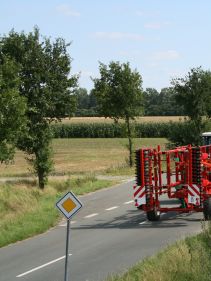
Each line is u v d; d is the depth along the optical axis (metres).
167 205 27.64
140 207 23.05
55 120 36.69
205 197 22.38
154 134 109.75
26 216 25.27
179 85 51.19
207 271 13.16
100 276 14.59
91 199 32.56
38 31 35.62
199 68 50.88
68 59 36.16
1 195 27.31
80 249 18.69
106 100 52.50
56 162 66.81
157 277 12.67
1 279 15.07
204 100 50.72
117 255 17.28
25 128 29.47
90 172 50.72
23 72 34.94
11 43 34.91
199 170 22.39
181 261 13.92
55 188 37.28
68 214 14.01
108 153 80.31
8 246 20.06
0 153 28.06
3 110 27.67
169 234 20.38
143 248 18.09
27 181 38.81
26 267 16.42
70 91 36.28
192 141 50.50
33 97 34.62
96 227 23.17
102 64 52.88
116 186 38.81
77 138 114.25
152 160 23.61
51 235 21.88
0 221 23.80
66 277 13.66
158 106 172.62
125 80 51.91
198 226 21.73
